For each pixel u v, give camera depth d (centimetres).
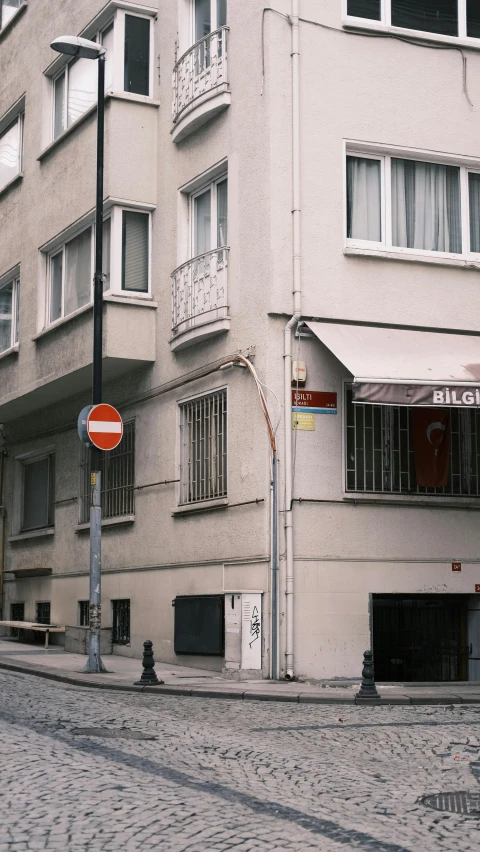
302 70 1520
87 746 866
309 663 1417
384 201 1572
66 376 1889
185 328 1642
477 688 1383
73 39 1491
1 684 1341
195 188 1708
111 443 1495
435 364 1398
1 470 2430
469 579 1536
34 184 2114
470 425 1577
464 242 1619
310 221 1498
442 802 703
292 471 1444
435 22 1623
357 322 1508
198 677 1444
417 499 1512
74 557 2045
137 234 1798
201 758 829
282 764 815
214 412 1616
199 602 1560
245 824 627
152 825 619
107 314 1736
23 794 690
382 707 1191
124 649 1805
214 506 1566
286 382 1455
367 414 1512
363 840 598
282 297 1469
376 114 1560
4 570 2375
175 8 1773
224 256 1580
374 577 1473
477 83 1638
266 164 1491
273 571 1418
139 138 1800
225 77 1598
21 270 2145
